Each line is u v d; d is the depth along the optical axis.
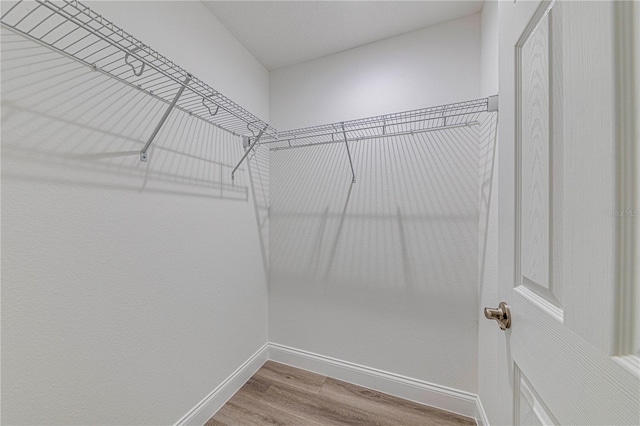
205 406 1.30
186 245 1.21
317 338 1.75
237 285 1.56
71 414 0.79
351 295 1.65
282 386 1.59
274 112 1.89
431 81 1.45
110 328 0.89
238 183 1.58
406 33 1.51
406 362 1.51
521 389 0.55
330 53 1.71
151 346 1.04
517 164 0.58
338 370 1.67
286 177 1.85
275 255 1.88
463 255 1.39
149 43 1.03
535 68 0.50
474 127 1.36
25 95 0.69
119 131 0.92
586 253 0.34
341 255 1.68
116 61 0.86
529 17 0.52
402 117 1.35
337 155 1.69
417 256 1.49
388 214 1.55
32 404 0.71
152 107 1.04
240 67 1.59
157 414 1.06
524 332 0.53
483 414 1.23
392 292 1.54
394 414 1.37
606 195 0.31
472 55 1.37
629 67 0.29
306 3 1.30
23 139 0.68
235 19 1.41
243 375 1.60
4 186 0.65
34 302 0.71
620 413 0.29
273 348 1.88
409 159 1.50
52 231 0.74
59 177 0.76
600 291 0.32
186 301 1.21
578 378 0.35
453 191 1.41
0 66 0.64
